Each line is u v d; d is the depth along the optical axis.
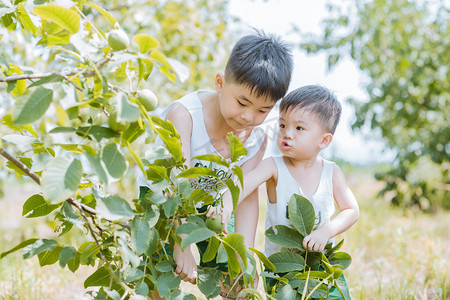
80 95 1.24
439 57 6.39
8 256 3.20
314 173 2.00
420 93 6.77
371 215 5.76
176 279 1.40
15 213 6.17
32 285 2.53
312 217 1.77
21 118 1.06
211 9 4.96
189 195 1.44
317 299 1.72
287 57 1.83
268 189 2.05
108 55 1.15
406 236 4.00
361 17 6.46
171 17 4.43
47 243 1.33
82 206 1.35
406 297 2.44
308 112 1.89
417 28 6.44
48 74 1.15
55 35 1.26
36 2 1.40
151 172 1.37
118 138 1.15
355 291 2.63
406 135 7.10
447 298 2.68
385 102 6.74
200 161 1.98
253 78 1.70
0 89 2.64
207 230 1.34
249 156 2.09
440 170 7.08
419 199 7.04
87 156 1.08
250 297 1.64
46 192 1.01
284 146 1.92
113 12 4.00
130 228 1.33
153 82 4.38
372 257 3.67
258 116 1.79
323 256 1.70
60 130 1.13
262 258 1.58
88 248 1.28
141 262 1.36
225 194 1.87
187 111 1.98
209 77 4.63
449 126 6.66
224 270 2.06
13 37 2.81
